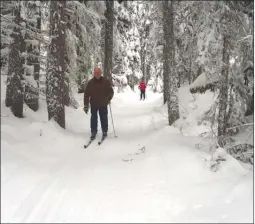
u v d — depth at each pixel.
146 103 25.25
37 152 6.95
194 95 15.26
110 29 16.22
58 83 9.05
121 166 6.66
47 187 5.31
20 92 9.30
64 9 9.00
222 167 5.90
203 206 4.72
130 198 5.05
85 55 15.62
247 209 4.54
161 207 4.75
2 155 5.95
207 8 8.27
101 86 9.00
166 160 6.61
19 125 8.09
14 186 5.08
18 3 8.86
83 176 6.02
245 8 7.96
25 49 10.71
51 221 4.29
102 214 4.53
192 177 5.79
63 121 9.20
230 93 8.12
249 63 7.89
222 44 8.06
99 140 8.92
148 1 14.80
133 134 10.30
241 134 8.02
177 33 15.39
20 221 4.25
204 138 8.02
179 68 17.70
